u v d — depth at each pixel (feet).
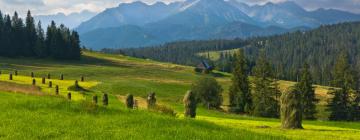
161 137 73.31
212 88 333.62
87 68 511.81
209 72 624.59
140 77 468.34
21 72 421.18
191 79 499.51
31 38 623.77
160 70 581.53
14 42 595.88
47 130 74.79
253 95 364.17
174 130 80.23
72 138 70.03
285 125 122.93
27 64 526.98
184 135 76.23
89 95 249.14
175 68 646.74
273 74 370.94
